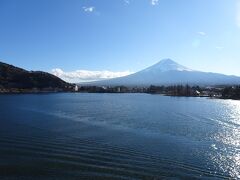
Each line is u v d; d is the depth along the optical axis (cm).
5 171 3938
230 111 12794
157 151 5031
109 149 5075
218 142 5916
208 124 8538
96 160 4450
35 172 3925
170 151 5059
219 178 3888
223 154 4975
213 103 17975
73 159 4475
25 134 6194
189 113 11569
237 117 10575
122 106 14338
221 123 8862
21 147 5109
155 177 3847
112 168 4125
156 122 8575
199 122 8919
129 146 5312
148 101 18925
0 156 4569
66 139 5791
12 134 6159
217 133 6956
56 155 4666
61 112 10856
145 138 6069
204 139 6184
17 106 13125
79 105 14388
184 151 5094
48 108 12412
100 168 4112
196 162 4484
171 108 13675
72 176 3809
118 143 5531
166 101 19112
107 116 9844
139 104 15988
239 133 6988
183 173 4012
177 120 9206
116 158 4569
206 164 4403
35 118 8944
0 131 6512
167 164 4353
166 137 6244
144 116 10050
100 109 12406
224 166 4338
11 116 9406
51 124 7731
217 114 11488
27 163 4262
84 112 11025
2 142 5425
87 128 7188
